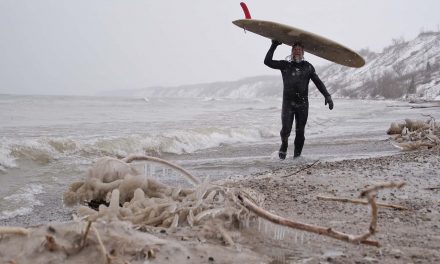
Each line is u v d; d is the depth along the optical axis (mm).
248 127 15008
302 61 8031
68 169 7414
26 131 13477
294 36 7664
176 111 32531
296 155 8430
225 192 3076
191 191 3369
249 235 2691
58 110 29656
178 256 2150
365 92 147625
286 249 2520
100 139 10094
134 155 3736
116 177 3480
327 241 2693
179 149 10836
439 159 6723
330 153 9328
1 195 5359
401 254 2492
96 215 2559
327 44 7508
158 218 2703
